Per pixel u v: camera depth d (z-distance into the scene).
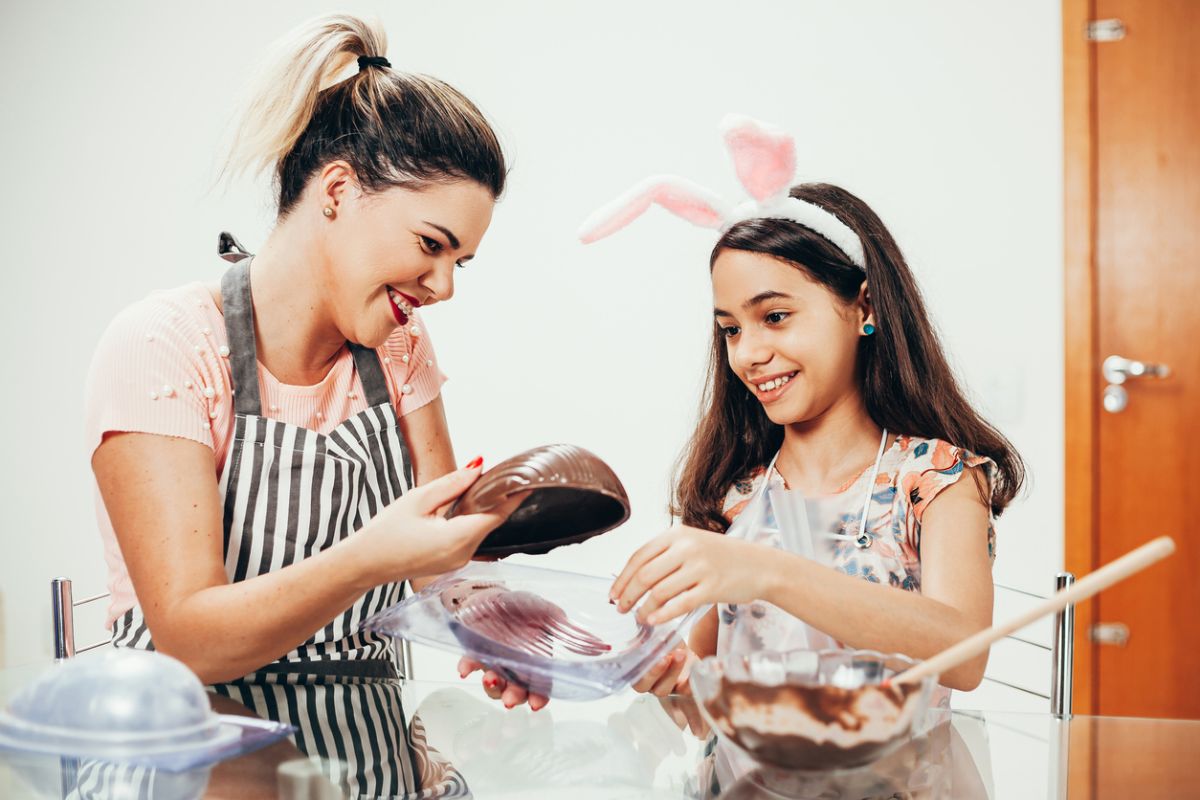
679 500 1.52
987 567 1.25
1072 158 2.61
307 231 1.21
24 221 2.93
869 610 1.06
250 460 1.23
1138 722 1.04
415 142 1.15
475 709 1.05
